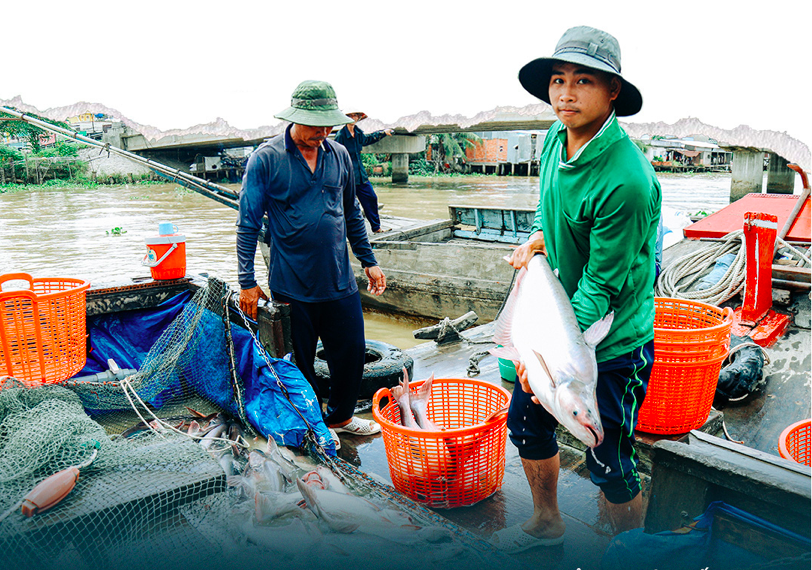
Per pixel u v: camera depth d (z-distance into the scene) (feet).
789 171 51.65
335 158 10.24
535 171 124.57
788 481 5.39
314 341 10.88
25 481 8.13
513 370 12.55
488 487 8.61
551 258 7.51
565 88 6.27
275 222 10.25
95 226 55.11
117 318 13.67
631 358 7.08
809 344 13.92
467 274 26.48
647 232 6.56
